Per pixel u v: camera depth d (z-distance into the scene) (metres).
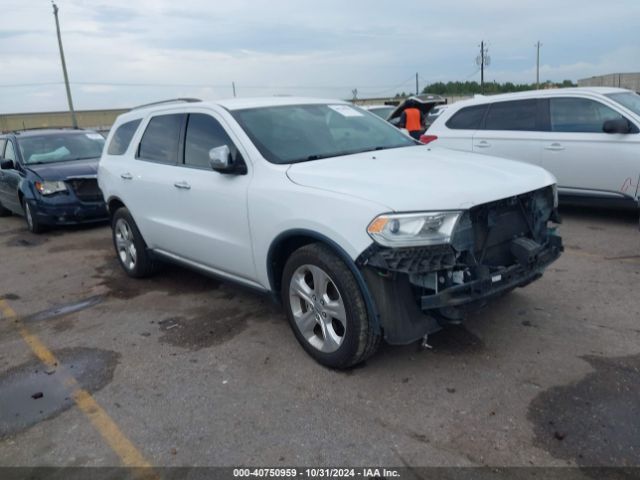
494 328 4.23
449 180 3.52
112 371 4.02
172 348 4.33
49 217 8.98
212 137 4.68
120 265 6.88
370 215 3.23
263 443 3.04
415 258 3.14
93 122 49.56
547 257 3.90
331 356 3.67
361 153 4.39
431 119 17.59
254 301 5.21
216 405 3.46
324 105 5.13
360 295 3.41
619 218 7.53
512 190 3.56
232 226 4.33
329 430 3.12
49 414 3.51
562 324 4.25
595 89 7.48
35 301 5.77
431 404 3.29
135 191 5.62
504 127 8.11
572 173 7.44
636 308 4.48
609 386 3.36
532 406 3.20
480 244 3.46
